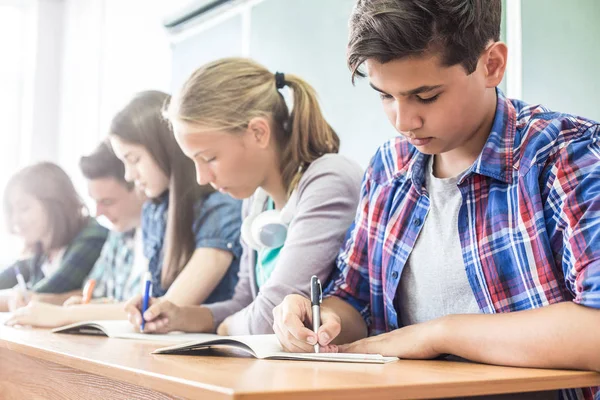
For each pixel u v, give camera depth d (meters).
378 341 0.97
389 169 1.15
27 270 2.70
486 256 0.98
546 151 0.94
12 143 3.86
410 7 0.86
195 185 1.76
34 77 3.78
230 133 1.46
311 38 1.95
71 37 3.72
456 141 0.97
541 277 0.92
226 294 1.72
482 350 0.85
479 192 1.00
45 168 2.64
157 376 0.70
